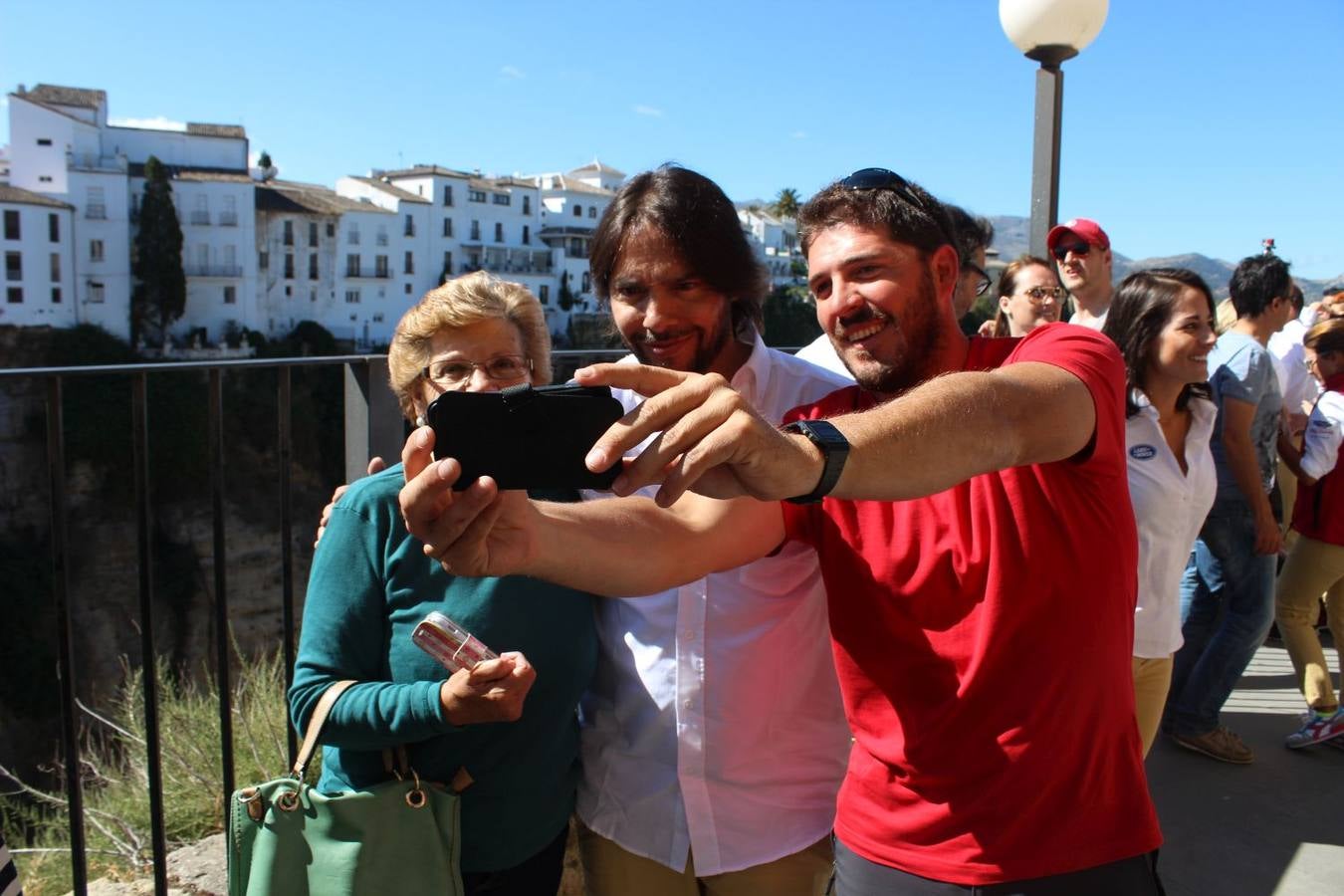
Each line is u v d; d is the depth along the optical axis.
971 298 3.54
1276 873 3.01
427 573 1.80
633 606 2.01
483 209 66.69
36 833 3.82
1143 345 2.79
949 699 1.50
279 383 2.50
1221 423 3.61
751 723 1.94
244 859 1.75
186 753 3.77
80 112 49.41
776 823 1.98
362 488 1.84
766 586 1.95
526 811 1.90
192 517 31.34
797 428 1.09
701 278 1.97
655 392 1.08
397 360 1.95
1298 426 5.12
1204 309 2.74
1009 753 1.46
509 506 1.33
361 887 1.70
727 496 1.10
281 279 54.31
